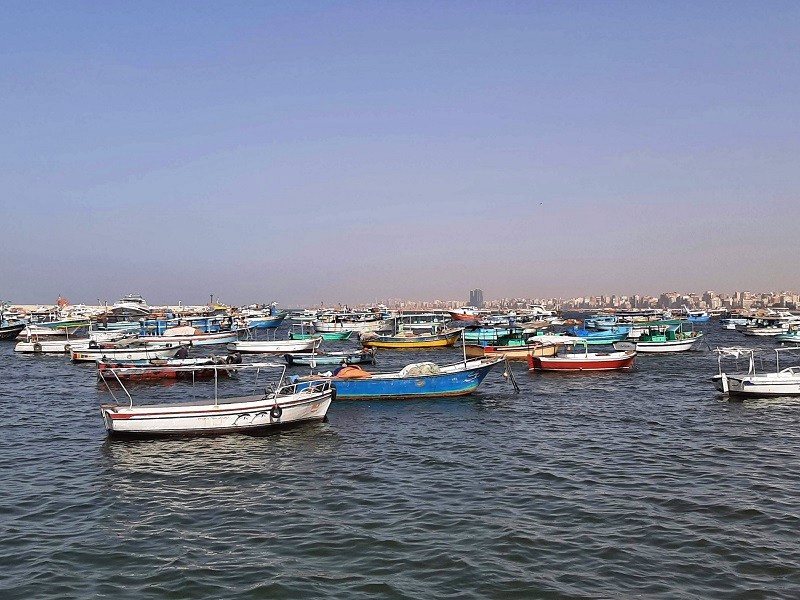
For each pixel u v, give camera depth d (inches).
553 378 2071.9
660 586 559.8
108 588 563.2
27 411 1502.2
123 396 1724.9
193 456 1039.6
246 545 658.2
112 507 784.9
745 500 787.4
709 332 5059.1
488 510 761.0
